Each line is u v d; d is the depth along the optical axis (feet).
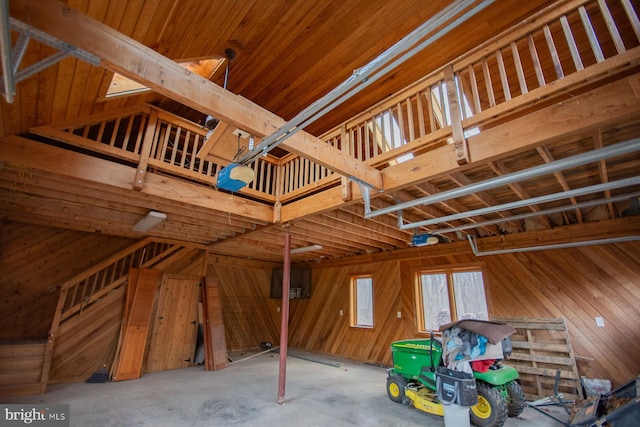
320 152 9.84
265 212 17.19
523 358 15.92
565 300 16.02
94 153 17.06
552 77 16.80
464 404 10.26
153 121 13.94
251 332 28.96
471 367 11.89
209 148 10.61
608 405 11.23
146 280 20.97
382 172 12.23
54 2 4.99
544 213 13.17
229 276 28.94
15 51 4.86
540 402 14.16
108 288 19.60
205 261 24.90
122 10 8.38
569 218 16.66
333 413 13.14
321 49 16.87
